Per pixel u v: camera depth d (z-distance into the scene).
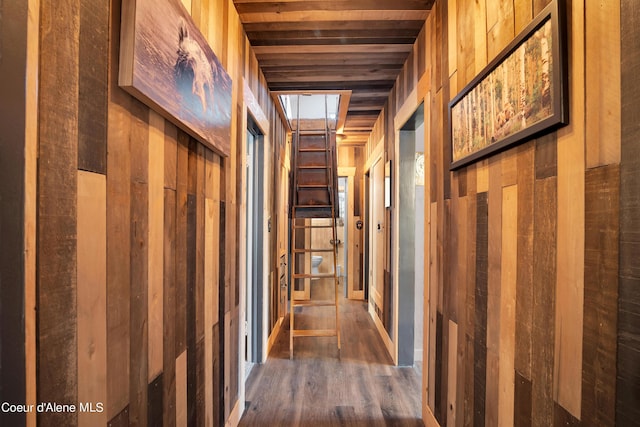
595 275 0.72
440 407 1.68
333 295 5.53
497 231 1.14
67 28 0.64
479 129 1.22
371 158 4.38
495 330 1.14
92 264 0.72
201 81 1.22
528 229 0.96
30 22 0.56
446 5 1.63
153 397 0.98
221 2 1.61
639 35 0.62
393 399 2.22
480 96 1.22
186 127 1.12
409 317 2.77
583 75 0.75
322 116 4.76
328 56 2.42
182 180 1.18
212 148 1.42
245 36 2.10
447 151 1.60
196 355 1.32
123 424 0.83
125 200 0.84
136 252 0.89
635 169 0.63
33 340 0.57
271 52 2.34
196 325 1.32
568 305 0.80
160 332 1.03
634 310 0.63
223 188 1.65
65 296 0.64
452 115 1.49
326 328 3.76
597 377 0.71
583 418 0.74
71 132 0.65
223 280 1.66
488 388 1.19
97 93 0.73
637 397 0.62
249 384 2.42
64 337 0.64
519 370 1.00
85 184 0.69
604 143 0.70
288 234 4.46
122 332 0.83
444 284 1.63
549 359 0.87
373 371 2.65
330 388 2.37
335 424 1.94
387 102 3.25
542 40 0.86
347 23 2.01
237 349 1.93
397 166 2.80
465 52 1.41
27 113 0.56
